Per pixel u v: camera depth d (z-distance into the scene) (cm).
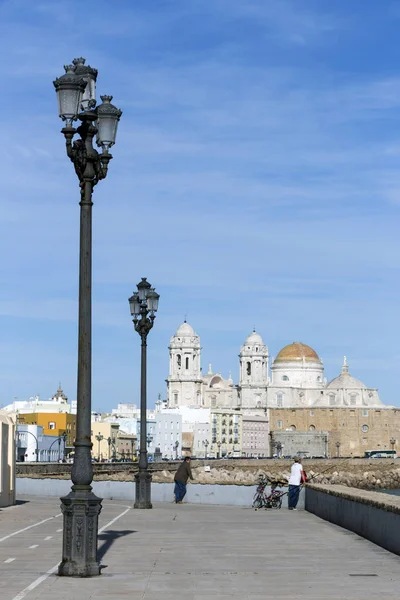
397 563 2692
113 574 2447
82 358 2414
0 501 4922
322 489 4356
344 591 2203
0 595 2103
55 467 9881
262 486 5209
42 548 2989
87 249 2450
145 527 3794
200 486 5559
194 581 2348
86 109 2455
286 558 2800
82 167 2455
